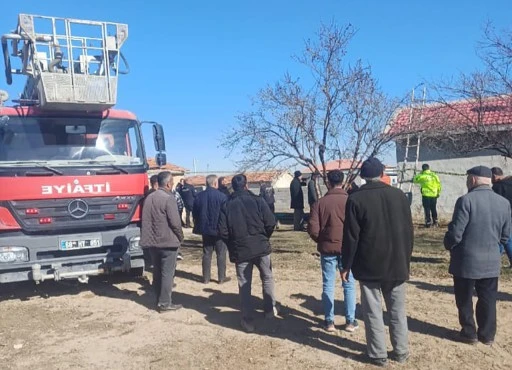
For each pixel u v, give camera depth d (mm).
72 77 8094
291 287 8344
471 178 5598
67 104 8047
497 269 5496
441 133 12789
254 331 6281
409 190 18672
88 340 6129
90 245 7973
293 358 5363
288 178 31234
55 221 7781
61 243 7785
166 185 7242
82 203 7949
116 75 8453
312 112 12805
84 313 7305
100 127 8484
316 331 6191
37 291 8703
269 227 6430
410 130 12859
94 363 5406
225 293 8211
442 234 13750
